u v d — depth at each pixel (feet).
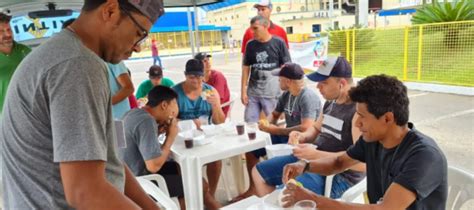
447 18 25.48
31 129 2.55
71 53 2.52
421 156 4.08
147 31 3.01
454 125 14.82
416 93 23.06
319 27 80.33
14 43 8.60
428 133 13.96
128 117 7.23
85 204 2.42
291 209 4.24
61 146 2.40
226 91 13.28
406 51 25.34
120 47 2.96
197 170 7.34
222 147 7.82
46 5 12.44
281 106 9.92
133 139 7.09
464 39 21.91
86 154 2.41
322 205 4.31
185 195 7.54
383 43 26.94
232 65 51.13
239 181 9.88
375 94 4.33
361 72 28.91
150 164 6.90
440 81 23.50
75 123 2.41
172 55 79.97
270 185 7.46
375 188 5.03
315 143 7.58
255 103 12.55
